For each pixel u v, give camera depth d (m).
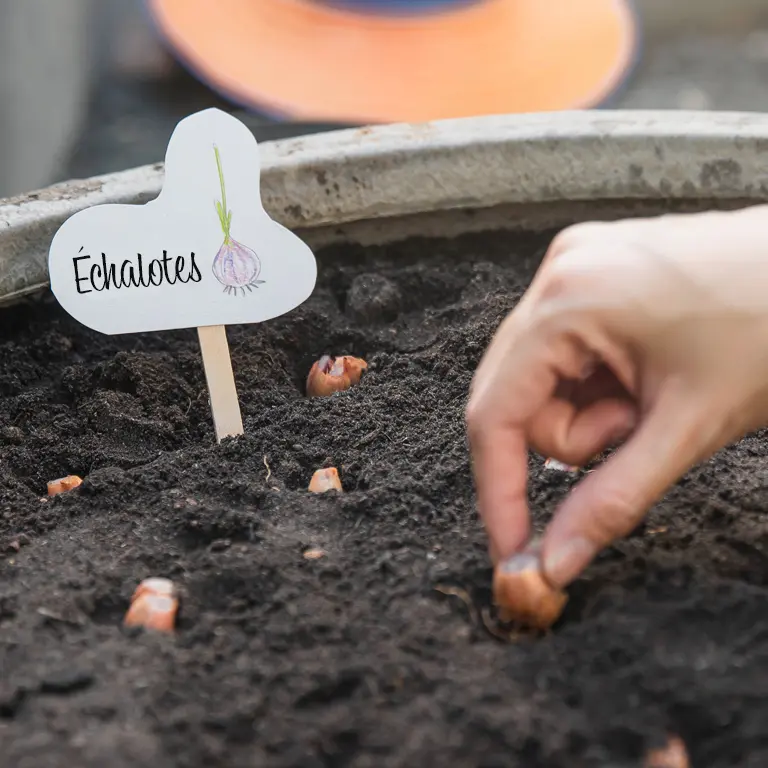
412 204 0.81
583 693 0.58
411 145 0.80
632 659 0.59
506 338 0.59
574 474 0.66
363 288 0.81
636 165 0.80
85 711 0.58
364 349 0.79
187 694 0.58
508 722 0.57
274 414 0.73
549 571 0.59
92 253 0.70
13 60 1.46
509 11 1.81
